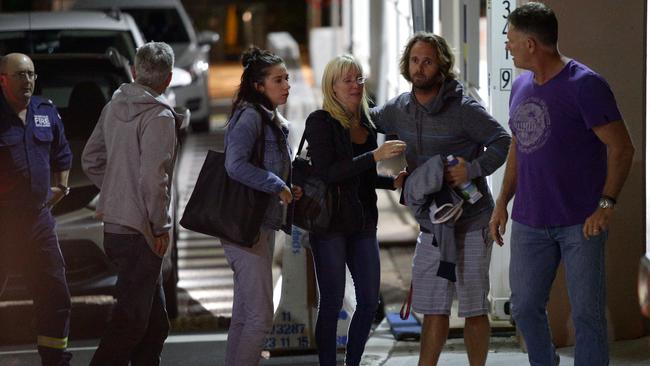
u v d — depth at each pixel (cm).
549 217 1755
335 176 1905
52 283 2098
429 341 1947
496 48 2319
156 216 1914
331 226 1939
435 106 1892
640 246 2252
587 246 1736
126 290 1944
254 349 1936
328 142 1920
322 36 7244
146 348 2058
